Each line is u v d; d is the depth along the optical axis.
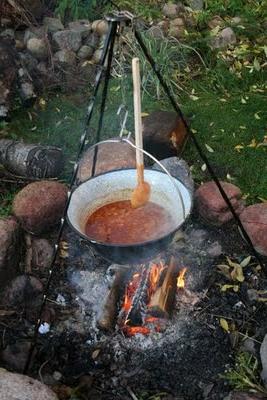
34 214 3.13
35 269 3.09
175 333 2.83
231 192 3.30
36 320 2.87
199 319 2.89
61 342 2.80
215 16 5.22
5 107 4.05
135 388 2.66
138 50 4.41
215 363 2.73
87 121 2.42
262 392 2.57
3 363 2.70
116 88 4.42
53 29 4.68
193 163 3.87
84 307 2.93
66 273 3.08
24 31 4.62
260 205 3.32
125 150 3.57
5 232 2.96
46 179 3.56
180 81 4.61
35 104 4.24
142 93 4.38
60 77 4.42
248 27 5.08
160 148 3.74
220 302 2.97
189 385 2.66
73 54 4.54
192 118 4.25
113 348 2.78
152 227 2.38
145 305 2.87
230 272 3.10
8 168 3.61
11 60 4.12
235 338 2.81
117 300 2.90
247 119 4.25
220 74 4.62
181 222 2.26
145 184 2.29
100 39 4.70
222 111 4.32
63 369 2.72
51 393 2.28
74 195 2.39
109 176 2.49
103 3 5.02
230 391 2.63
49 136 4.00
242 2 5.33
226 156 3.93
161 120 3.83
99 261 3.11
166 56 4.43
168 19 5.08
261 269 3.11
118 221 2.42
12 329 2.83
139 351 2.77
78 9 4.84
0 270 2.88
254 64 4.69
